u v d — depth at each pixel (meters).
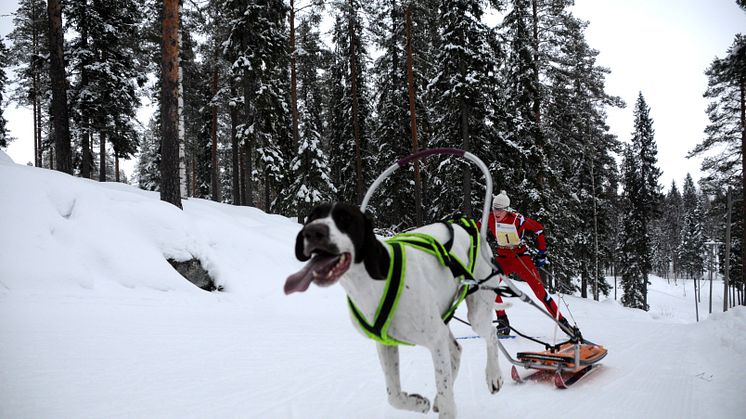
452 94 17.08
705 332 7.30
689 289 64.19
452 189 19.67
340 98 25.06
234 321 6.97
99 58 19.12
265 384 4.03
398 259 2.65
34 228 7.94
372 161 24.38
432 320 2.75
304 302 9.47
